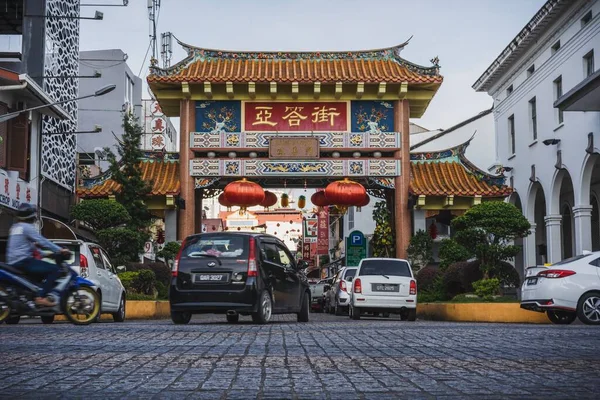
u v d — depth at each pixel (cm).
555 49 2764
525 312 1900
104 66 4141
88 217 2319
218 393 527
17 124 2333
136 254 2383
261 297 1488
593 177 2858
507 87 3334
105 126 4078
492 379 595
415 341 988
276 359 748
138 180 2517
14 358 752
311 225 6006
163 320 1992
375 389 544
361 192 2586
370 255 3559
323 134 2703
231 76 2645
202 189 2808
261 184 2800
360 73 2692
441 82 2672
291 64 2750
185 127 2705
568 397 503
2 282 1254
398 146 2706
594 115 2350
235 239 1507
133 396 514
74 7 2938
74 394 523
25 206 1269
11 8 2569
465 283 2248
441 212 2817
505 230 2058
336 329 1280
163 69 2677
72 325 1412
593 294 1592
